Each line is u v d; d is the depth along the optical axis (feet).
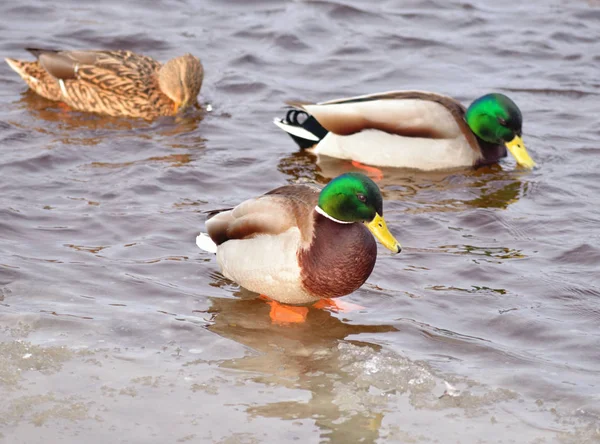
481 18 71.51
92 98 56.90
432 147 51.90
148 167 49.47
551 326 35.76
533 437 29.40
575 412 30.58
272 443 28.78
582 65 64.59
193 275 39.37
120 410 30.19
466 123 52.75
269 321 36.06
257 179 49.29
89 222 43.37
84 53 58.44
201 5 72.69
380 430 29.60
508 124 51.83
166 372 32.40
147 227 43.19
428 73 63.26
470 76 62.95
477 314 36.65
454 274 39.83
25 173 47.98
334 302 37.47
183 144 52.95
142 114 56.95
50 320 35.19
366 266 35.09
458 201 47.75
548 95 60.64
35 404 30.35
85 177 47.98
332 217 34.68
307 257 34.65
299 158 52.60
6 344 33.50
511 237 43.52
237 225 36.24
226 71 62.80
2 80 60.70
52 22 68.33
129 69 57.57
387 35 68.64
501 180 50.62
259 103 58.95
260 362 33.30
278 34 67.97
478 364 33.32
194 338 34.65
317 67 63.82
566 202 47.39
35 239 41.55
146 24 69.00
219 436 29.04
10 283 37.65
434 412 30.60
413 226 44.52
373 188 34.83
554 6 73.67
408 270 40.09
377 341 34.76
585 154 53.26
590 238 43.11
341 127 52.34
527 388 31.86
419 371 32.73
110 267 39.50
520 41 67.87
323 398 31.22
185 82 56.54
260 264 35.40
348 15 71.77
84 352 33.32
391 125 51.88
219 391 31.40
